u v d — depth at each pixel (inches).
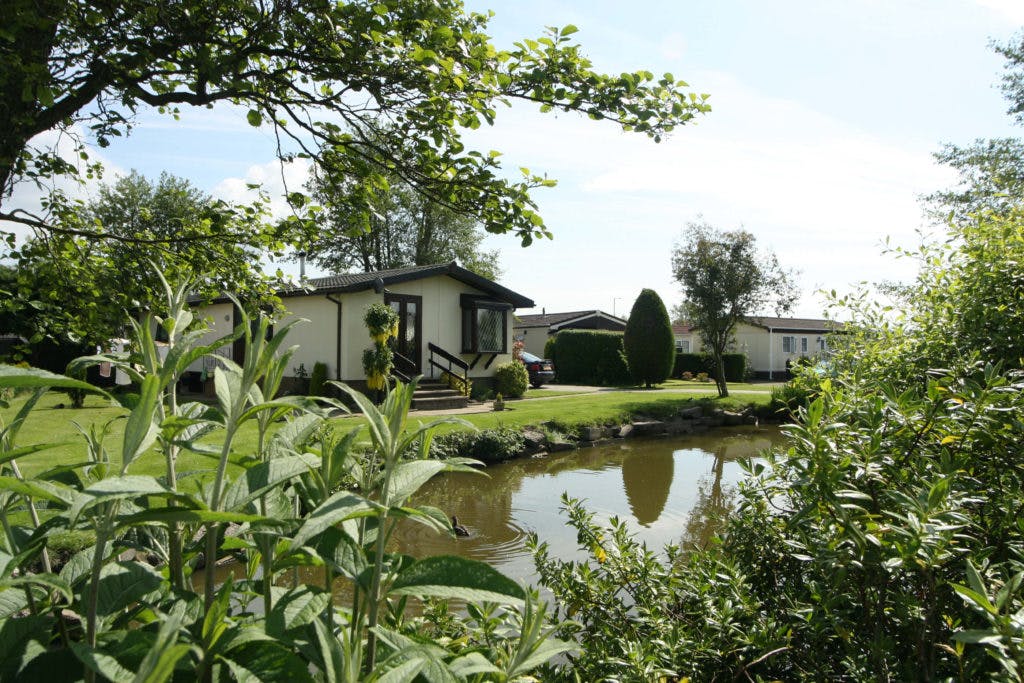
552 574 110.1
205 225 195.5
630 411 668.1
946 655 73.0
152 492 32.6
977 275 135.9
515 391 803.4
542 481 422.0
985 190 655.1
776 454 107.3
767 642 79.9
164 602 41.0
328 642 37.3
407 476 42.4
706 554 107.7
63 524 40.4
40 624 38.5
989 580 65.3
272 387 44.9
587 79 145.6
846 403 85.7
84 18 147.4
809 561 78.3
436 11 149.3
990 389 75.8
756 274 874.1
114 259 202.4
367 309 629.3
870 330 186.2
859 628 79.3
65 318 201.6
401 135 165.8
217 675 34.7
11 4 130.7
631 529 305.6
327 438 49.6
